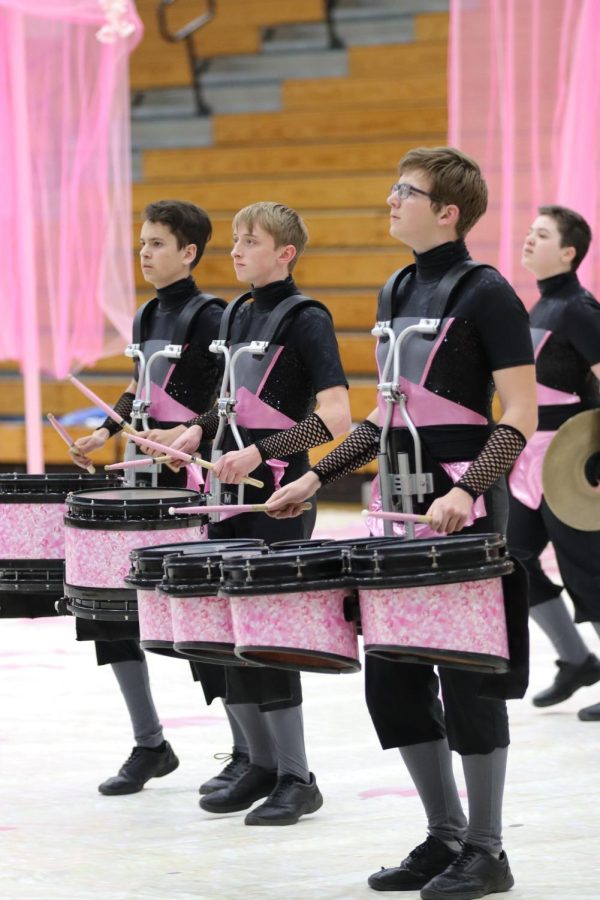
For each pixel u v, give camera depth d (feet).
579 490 35.17
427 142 82.43
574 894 22.98
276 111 87.10
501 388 23.72
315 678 41.50
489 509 24.11
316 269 79.46
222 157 85.87
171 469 31.09
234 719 30.09
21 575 28.63
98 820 28.07
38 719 36.52
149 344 32.53
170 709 37.65
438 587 21.27
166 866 24.99
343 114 84.43
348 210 81.87
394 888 23.52
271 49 89.04
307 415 28.99
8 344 58.49
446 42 84.07
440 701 24.38
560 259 37.60
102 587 26.30
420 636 21.35
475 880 22.79
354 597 22.48
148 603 25.13
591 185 50.67
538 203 51.11
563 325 37.37
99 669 42.73
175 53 90.53
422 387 24.09
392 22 86.12
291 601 21.98
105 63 58.85
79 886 23.85
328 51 86.48
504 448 23.20
